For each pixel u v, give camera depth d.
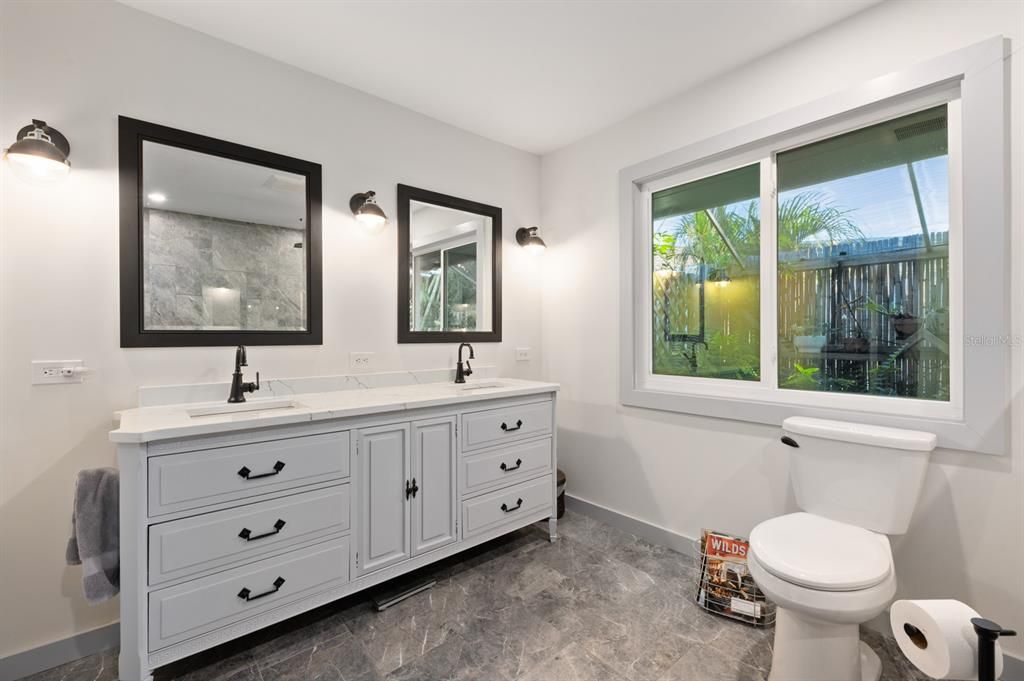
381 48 2.01
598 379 2.81
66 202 1.61
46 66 1.58
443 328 2.68
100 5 1.67
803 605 1.24
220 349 1.92
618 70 2.18
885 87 1.70
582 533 2.59
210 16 1.79
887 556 1.37
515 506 2.30
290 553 1.60
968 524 1.53
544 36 1.94
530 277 3.14
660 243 2.57
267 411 1.77
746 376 2.21
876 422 1.73
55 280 1.59
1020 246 1.45
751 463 2.12
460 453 2.08
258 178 2.04
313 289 2.16
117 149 1.70
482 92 2.38
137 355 1.73
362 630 1.71
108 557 1.40
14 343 1.52
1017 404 1.46
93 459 1.65
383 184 2.43
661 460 2.47
